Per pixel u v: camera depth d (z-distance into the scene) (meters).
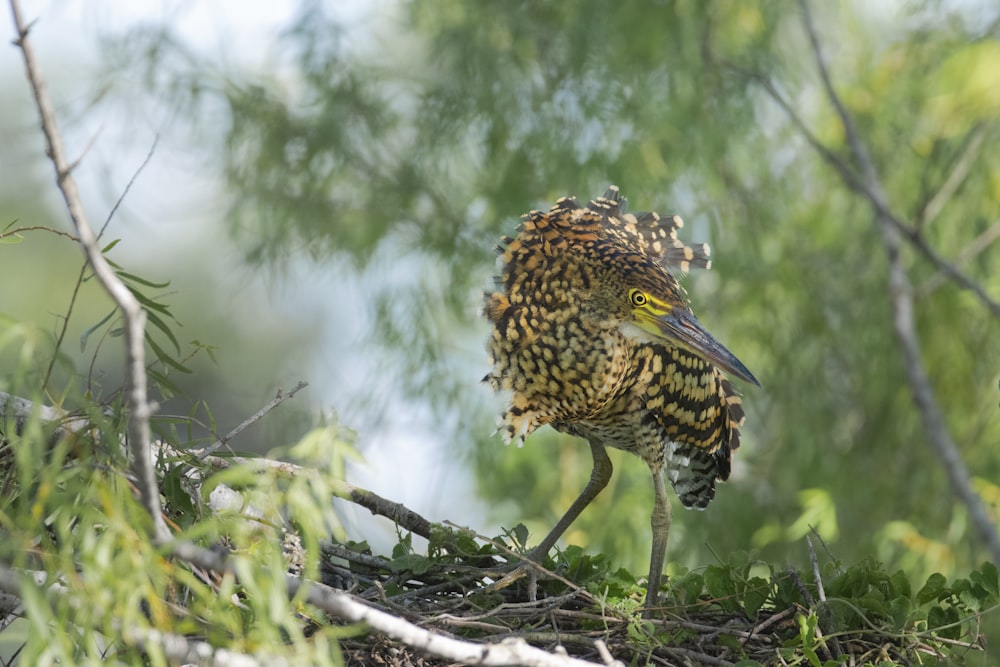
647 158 13.44
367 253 13.82
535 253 7.44
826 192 13.59
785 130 13.94
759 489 13.53
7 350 5.26
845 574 6.49
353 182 14.24
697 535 13.01
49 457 5.66
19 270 17.16
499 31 14.13
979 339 13.15
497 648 4.75
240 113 13.81
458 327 13.97
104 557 4.59
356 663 5.97
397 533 7.09
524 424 7.56
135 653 4.75
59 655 4.85
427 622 5.98
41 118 4.05
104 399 5.67
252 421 6.23
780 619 6.45
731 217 13.79
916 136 13.17
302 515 4.66
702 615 6.68
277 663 4.63
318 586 5.56
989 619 6.65
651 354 7.54
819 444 13.43
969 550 12.00
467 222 14.09
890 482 13.23
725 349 7.20
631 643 6.18
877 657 6.23
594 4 13.64
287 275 14.24
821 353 13.70
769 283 13.46
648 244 7.90
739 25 13.66
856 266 13.73
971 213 12.94
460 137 14.16
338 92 14.02
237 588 5.60
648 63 13.57
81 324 17.12
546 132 13.45
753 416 14.17
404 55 15.41
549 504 13.59
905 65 13.32
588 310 7.32
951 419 13.03
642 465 13.35
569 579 7.04
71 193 4.04
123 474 5.07
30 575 4.66
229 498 6.43
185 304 17.81
